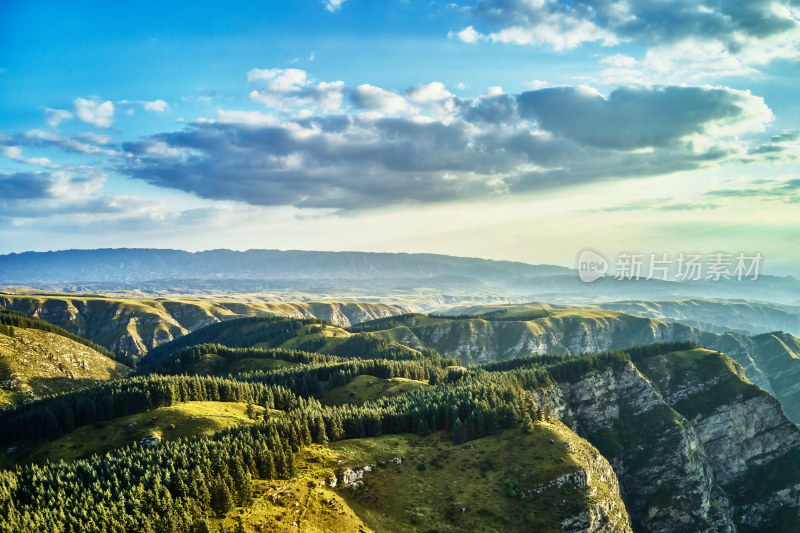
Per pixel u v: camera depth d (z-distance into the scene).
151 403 183.25
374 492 121.44
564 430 160.25
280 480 113.75
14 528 85.06
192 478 101.75
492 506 121.56
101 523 87.81
